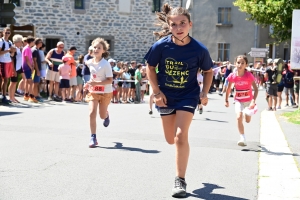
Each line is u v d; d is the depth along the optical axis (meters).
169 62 4.95
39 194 4.72
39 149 7.02
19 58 14.65
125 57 30.16
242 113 7.86
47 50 28.34
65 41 28.62
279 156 7.12
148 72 5.08
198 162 6.51
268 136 9.15
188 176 5.70
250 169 6.18
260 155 7.17
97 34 29.41
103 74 7.52
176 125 4.89
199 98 5.11
